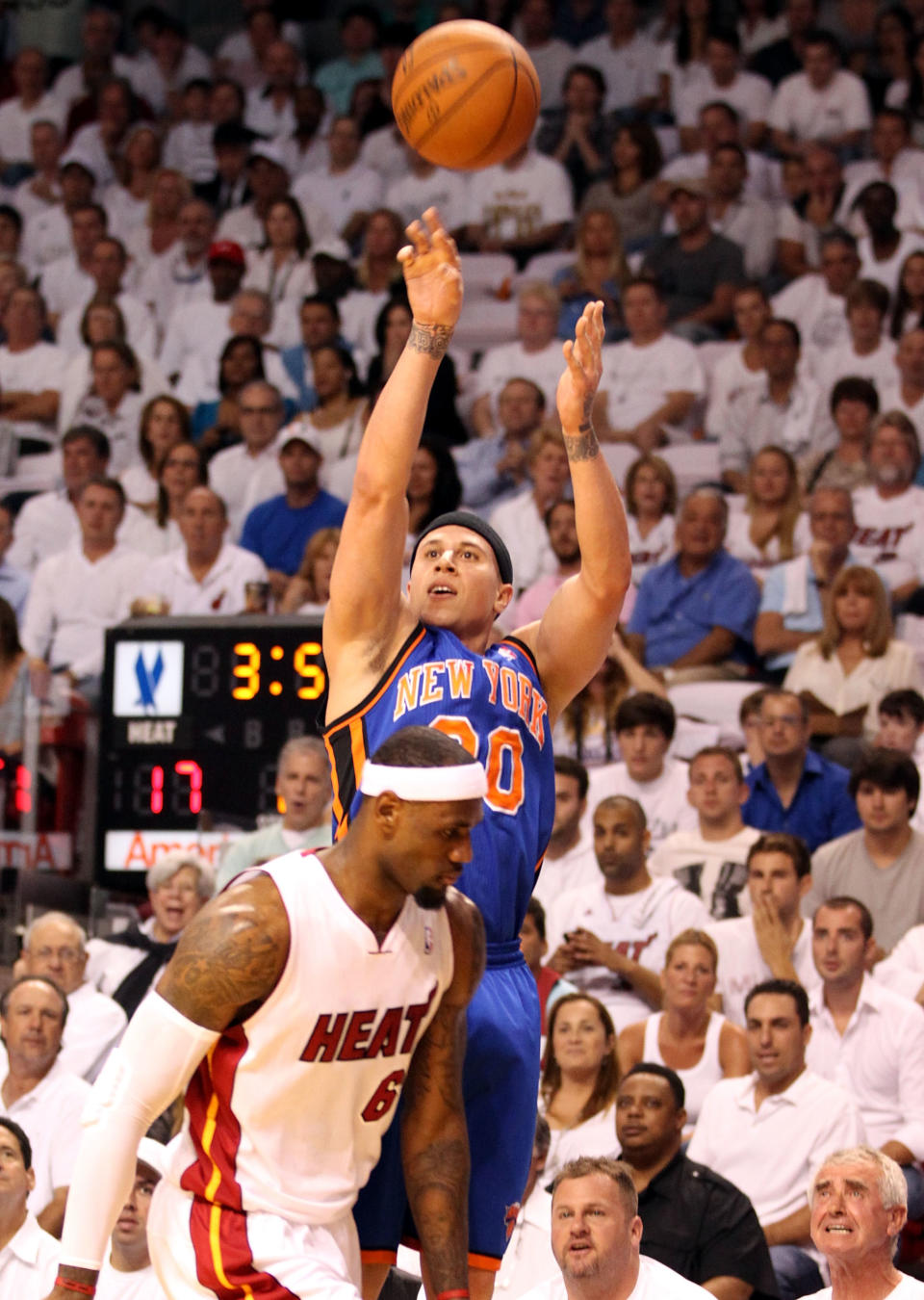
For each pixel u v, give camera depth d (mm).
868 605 30188
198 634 26672
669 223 46031
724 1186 19359
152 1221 10305
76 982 24031
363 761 11508
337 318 43000
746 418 39062
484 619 12078
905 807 25219
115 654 26875
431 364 11359
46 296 49562
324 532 33094
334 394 40031
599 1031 21781
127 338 47000
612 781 28188
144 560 36375
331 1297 9727
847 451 36500
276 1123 9883
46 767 30234
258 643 26531
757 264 44188
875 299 39125
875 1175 15977
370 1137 10273
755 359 39750
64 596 36250
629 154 46156
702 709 31609
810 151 44875
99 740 26906
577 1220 15773
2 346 46156
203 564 34750
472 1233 11438
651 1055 22594
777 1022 20891
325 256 45469
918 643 33031
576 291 43625
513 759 11680
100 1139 9656
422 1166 10422
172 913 25031
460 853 9508
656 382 40688
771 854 23922
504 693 11758
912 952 24047
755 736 28812
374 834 9523
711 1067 22266
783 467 35156
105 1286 18391
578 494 12305
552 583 33656
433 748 9516
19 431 44375
